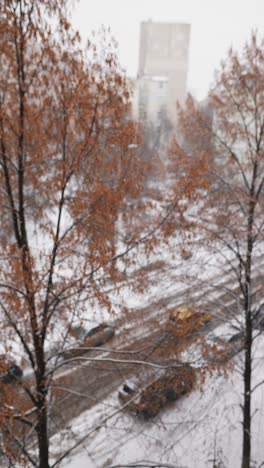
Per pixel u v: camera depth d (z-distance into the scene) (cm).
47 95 564
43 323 593
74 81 548
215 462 1043
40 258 571
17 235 597
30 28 514
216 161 922
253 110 904
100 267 570
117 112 576
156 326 793
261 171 905
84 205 587
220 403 1234
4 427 575
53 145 602
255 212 889
